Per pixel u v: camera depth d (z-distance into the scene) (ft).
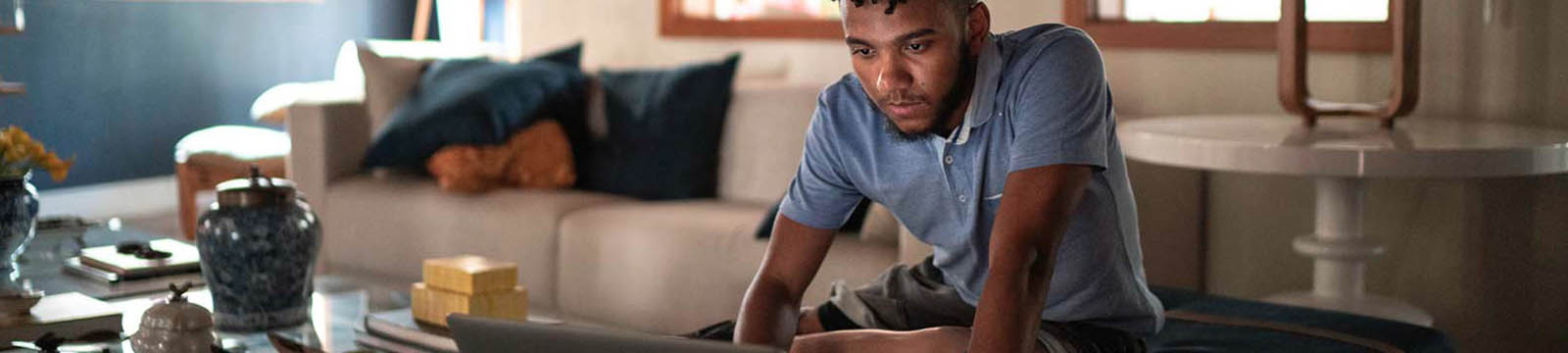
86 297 7.37
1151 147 9.75
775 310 5.93
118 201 19.80
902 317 6.51
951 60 5.17
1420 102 11.06
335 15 21.80
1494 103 10.62
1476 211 10.92
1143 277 6.17
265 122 19.66
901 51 5.16
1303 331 7.53
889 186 5.88
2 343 6.66
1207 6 11.98
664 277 11.19
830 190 6.02
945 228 5.99
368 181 13.55
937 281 6.56
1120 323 6.13
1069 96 5.24
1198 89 11.88
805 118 12.47
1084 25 12.51
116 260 8.55
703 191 12.85
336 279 8.55
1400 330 7.61
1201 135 9.62
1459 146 8.79
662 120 12.78
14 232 8.41
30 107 18.80
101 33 19.44
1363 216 11.42
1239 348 7.22
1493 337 10.99
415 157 13.00
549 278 12.04
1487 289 10.96
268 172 16.26
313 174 13.80
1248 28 11.39
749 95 12.92
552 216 12.05
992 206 5.68
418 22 21.90
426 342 7.05
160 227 18.74
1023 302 4.99
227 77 20.74
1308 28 11.34
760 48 14.88
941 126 5.38
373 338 7.22
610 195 12.91
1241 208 11.92
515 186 12.98
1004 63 5.46
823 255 6.15
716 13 16.02
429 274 7.41
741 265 10.70
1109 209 5.72
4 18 13.24
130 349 6.77
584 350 4.44
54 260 9.05
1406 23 9.65
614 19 16.26
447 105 13.04
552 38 16.96
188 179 16.29
